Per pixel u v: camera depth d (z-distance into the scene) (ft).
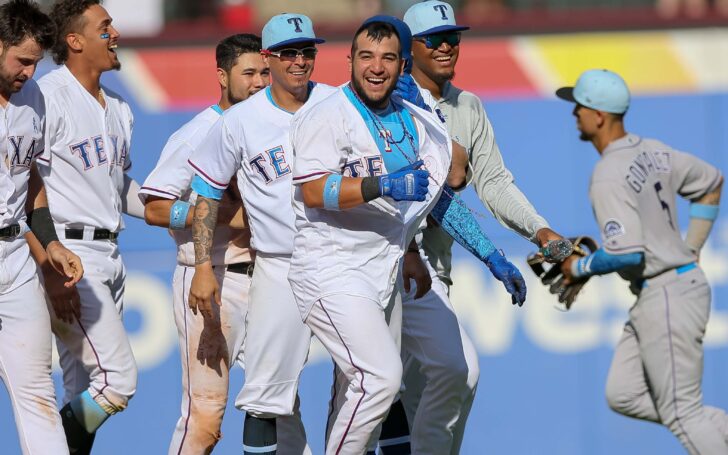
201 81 98.84
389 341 55.11
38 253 64.64
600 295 100.42
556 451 99.81
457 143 62.95
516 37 100.99
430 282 64.85
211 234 61.26
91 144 66.33
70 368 69.62
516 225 68.69
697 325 71.67
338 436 55.88
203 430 66.03
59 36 66.23
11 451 95.50
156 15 116.26
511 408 99.66
